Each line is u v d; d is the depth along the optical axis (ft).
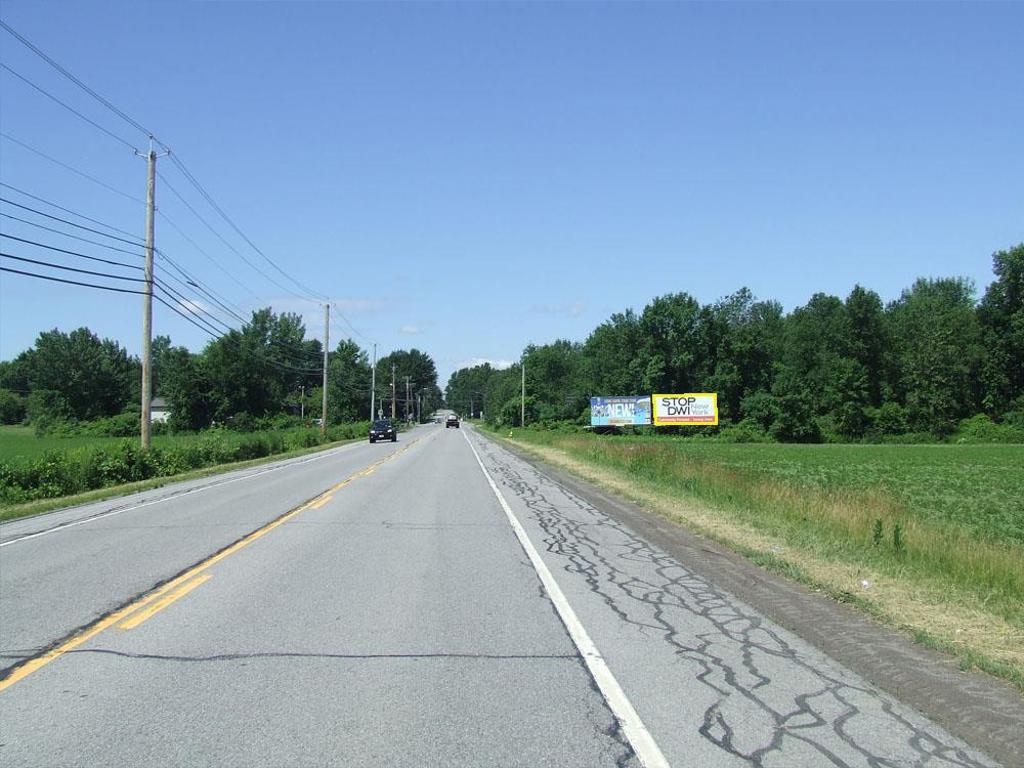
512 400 408.46
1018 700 17.53
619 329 366.02
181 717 16.43
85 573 32.30
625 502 60.90
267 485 77.51
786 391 293.84
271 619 24.79
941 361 300.61
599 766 14.24
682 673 19.70
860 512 45.16
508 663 20.36
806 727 16.19
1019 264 305.53
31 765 14.16
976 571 31.40
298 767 14.11
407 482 81.35
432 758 14.49
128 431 294.66
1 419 405.39
